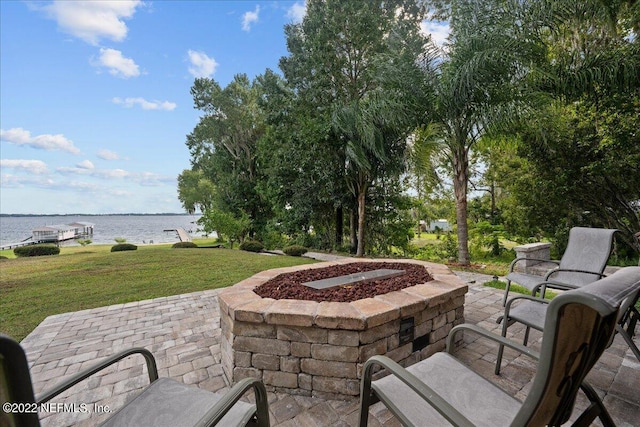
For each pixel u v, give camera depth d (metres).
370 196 11.96
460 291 2.63
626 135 5.84
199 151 20.97
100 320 3.66
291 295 2.48
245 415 1.22
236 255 10.27
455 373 1.48
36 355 2.79
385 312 2.03
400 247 12.26
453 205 12.94
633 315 2.33
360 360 1.96
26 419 0.70
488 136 6.29
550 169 7.32
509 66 5.65
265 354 2.11
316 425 1.77
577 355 0.89
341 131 10.05
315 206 13.02
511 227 11.64
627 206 6.94
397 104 6.83
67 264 8.23
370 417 1.82
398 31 7.48
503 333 2.20
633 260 8.44
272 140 13.81
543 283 2.88
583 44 6.02
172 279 6.09
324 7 10.84
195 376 2.36
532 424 0.93
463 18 6.15
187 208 33.94
